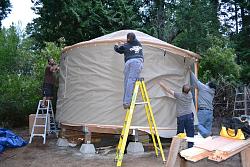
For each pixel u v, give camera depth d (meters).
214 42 15.21
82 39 14.72
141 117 6.36
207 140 3.91
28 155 6.16
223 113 12.85
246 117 4.34
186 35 15.87
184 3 16.39
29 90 10.59
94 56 6.68
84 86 6.75
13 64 11.48
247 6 21.67
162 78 6.66
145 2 17.73
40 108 8.01
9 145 6.78
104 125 6.42
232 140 3.93
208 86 7.41
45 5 14.55
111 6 15.16
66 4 13.75
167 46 6.69
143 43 6.49
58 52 10.85
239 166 5.32
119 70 6.46
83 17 14.23
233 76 13.75
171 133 6.62
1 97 10.24
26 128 10.30
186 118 6.09
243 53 19.50
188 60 7.20
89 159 5.79
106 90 6.49
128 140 6.73
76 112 6.80
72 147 7.00
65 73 7.32
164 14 17.25
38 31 15.57
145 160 5.62
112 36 7.11
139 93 6.34
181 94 6.11
